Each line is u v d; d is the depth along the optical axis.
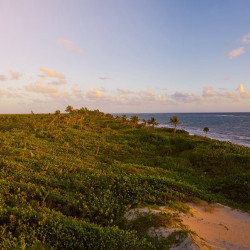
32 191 14.06
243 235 10.95
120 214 12.34
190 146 43.38
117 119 104.62
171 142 48.75
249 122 174.25
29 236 8.97
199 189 17.98
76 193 14.87
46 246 8.69
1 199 12.22
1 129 53.50
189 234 10.06
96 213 12.43
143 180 17.34
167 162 31.03
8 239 8.39
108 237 9.42
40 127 56.38
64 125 65.38
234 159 28.89
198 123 168.88
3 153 25.55
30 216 10.38
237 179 19.06
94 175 18.39
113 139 50.91
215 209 14.05
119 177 17.42
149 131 66.69
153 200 13.89
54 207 12.95
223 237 10.66
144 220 11.44
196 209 13.79
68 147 35.72
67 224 10.04
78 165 23.55
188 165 29.98
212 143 41.75
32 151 28.03
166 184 16.88
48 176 18.00
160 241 9.88
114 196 14.60
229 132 102.25
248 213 13.59
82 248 8.95
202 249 9.19
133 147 44.00
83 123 78.12
